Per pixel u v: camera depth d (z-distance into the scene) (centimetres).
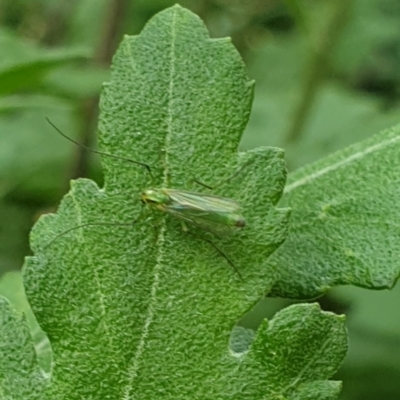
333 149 22
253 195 10
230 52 11
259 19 31
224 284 10
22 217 20
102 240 10
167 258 10
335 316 10
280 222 10
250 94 10
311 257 11
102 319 10
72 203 10
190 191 10
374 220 11
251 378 10
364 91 31
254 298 10
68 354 10
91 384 10
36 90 17
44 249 10
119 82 10
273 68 31
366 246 11
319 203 11
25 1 32
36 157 21
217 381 10
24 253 19
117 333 10
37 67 15
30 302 10
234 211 10
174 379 10
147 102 10
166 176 10
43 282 10
